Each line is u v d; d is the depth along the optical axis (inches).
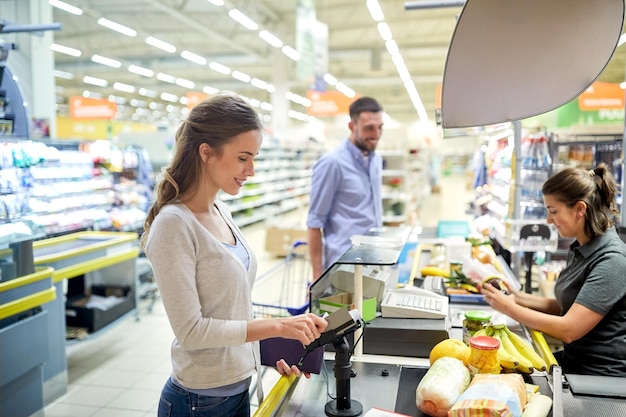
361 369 68.6
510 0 54.0
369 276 86.8
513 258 131.8
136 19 496.7
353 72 804.6
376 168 135.3
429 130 845.8
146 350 186.7
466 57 58.9
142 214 239.8
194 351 57.0
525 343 70.0
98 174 220.4
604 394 58.6
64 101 932.6
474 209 217.8
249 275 61.4
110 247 180.2
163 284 51.6
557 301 89.7
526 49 59.1
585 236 82.8
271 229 365.1
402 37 626.5
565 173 82.9
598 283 77.3
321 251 132.6
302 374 67.5
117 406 145.6
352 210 130.1
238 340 52.1
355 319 55.6
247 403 64.0
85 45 596.7
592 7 55.3
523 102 63.4
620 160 178.7
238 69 770.8
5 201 138.2
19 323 125.0
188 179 56.0
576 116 297.4
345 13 529.0
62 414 140.9
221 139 54.0
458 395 53.4
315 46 394.3
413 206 419.5
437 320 81.4
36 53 295.6
